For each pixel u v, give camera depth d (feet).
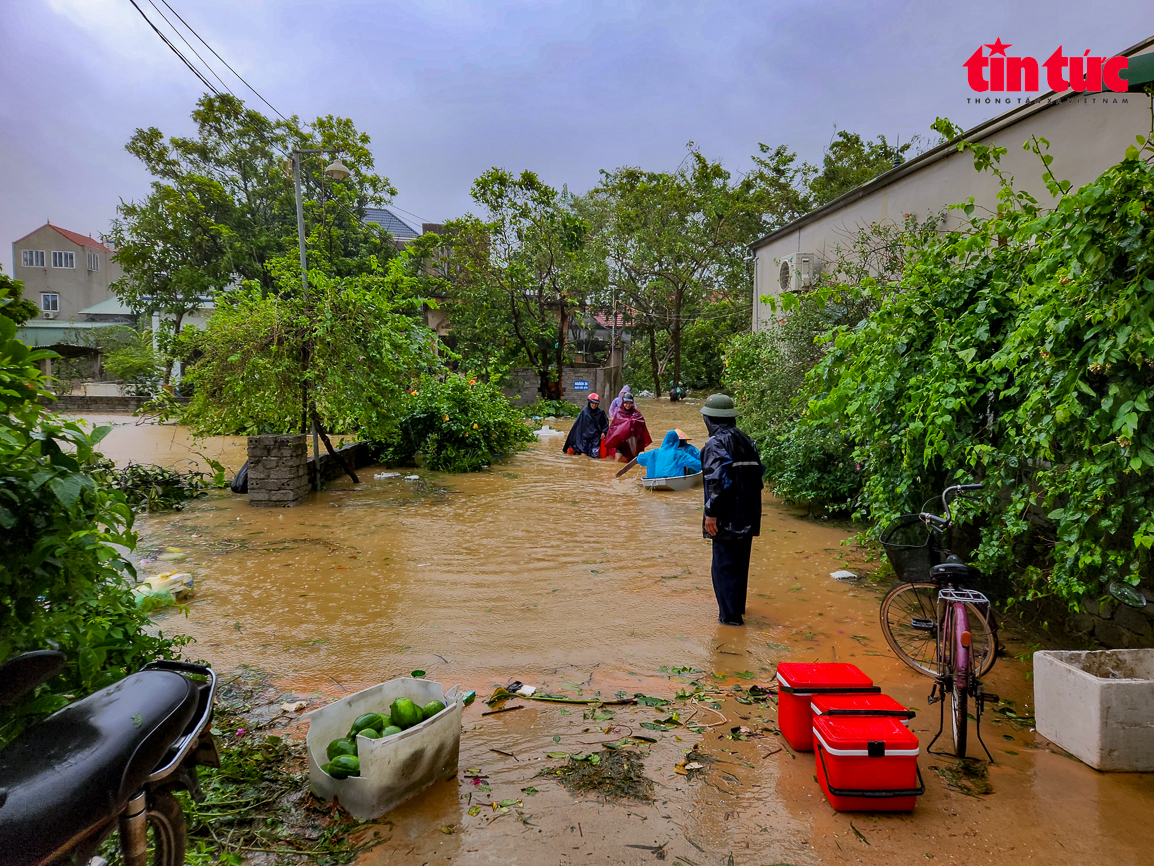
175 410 30.91
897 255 31.22
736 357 38.73
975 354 16.01
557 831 8.97
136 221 85.15
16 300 11.22
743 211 95.61
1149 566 13.00
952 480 17.93
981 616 11.71
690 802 9.70
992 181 27.43
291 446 29.68
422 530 25.72
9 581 7.67
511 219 77.25
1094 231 11.84
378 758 9.05
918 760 10.93
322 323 29.78
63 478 7.88
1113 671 11.85
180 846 6.88
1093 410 12.57
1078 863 8.50
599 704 12.66
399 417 35.14
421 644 15.39
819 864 8.46
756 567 21.61
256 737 11.21
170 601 17.21
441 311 93.86
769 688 13.47
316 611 17.35
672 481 34.01
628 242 98.48
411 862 8.34
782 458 30.04
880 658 14.94
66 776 5.43
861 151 99.96
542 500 31.48
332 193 89.20
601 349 130.52
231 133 85.61
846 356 20.26
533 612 17.48
